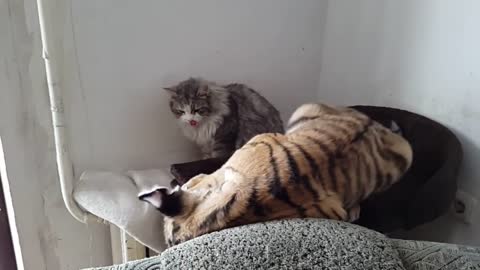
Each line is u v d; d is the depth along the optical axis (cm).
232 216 87
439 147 117
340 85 166
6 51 128
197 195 96
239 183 90
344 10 157
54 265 159
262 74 165
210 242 77
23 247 151
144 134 154
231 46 156
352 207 99
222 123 149
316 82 176
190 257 74
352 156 97
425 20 126
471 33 113
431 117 130
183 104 144
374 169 100
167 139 157
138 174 145
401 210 103
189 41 149
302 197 88
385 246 78
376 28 144
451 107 123
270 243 76
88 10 132
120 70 143
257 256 73
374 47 146
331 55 168
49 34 122
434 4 122
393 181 105
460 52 117
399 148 107
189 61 151
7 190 145
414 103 135
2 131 135
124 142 152
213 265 72
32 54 131
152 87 149
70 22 131
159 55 146
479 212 118
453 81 121
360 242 78
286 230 80
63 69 134
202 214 90
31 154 142
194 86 144
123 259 140
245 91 154
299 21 163
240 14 153
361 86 155
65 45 132
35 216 149
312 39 168
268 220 87
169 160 160
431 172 116
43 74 134
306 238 77
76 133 143
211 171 127
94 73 139
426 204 105
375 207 102
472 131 117
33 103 136
